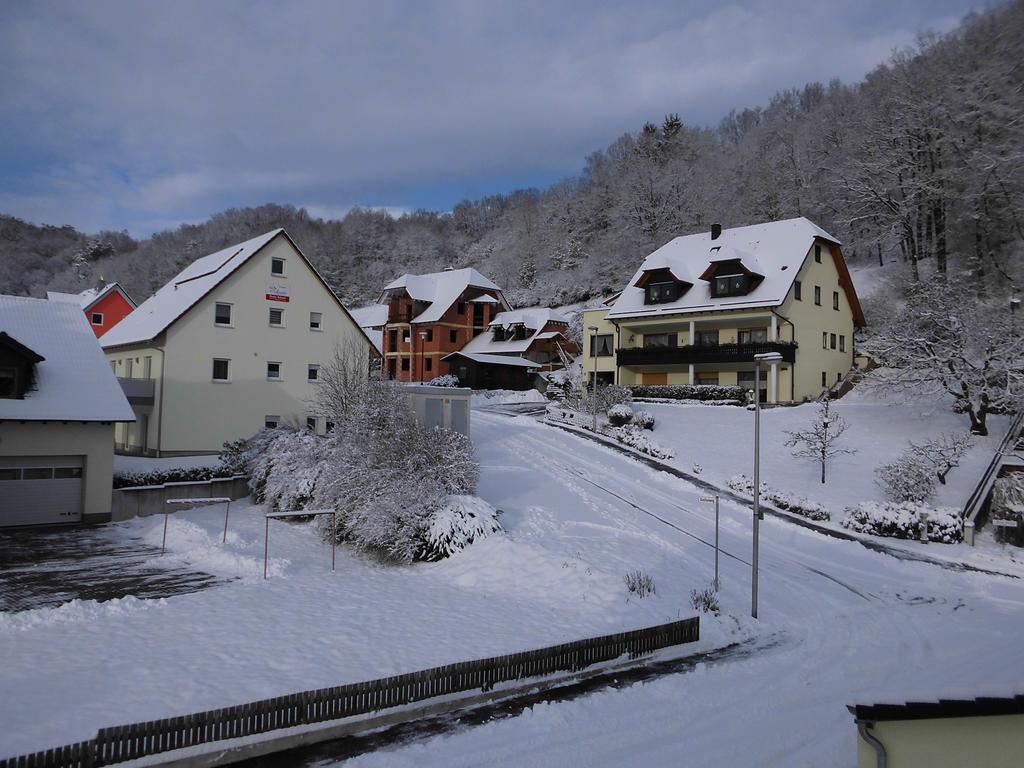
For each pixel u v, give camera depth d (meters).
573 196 106.25
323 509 20.00
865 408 37.19
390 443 21.56
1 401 23.41
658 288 46.16
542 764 8.48
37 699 9.66
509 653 11.59
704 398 41.34
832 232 68.69
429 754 8.77
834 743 9.09
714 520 24.17
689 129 98.69
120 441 36.47
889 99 57.22
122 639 12.33
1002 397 30.38
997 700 5.39
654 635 12.97
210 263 40.56
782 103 104.75
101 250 125.19
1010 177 48.66
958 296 35.31
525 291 90.56
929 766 5.68
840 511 25.27
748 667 12.42
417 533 18.97
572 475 29.02
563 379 53.59
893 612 16.53
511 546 18.27
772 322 40.78
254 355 35.47
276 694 9.98
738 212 75.75
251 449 29.22
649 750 8.90
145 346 33.53
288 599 15.15
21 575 17.44
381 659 11.58
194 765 8.31
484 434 36.94
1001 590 18.62
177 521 23.11
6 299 28.09
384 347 67.88
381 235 125.50
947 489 26.23
